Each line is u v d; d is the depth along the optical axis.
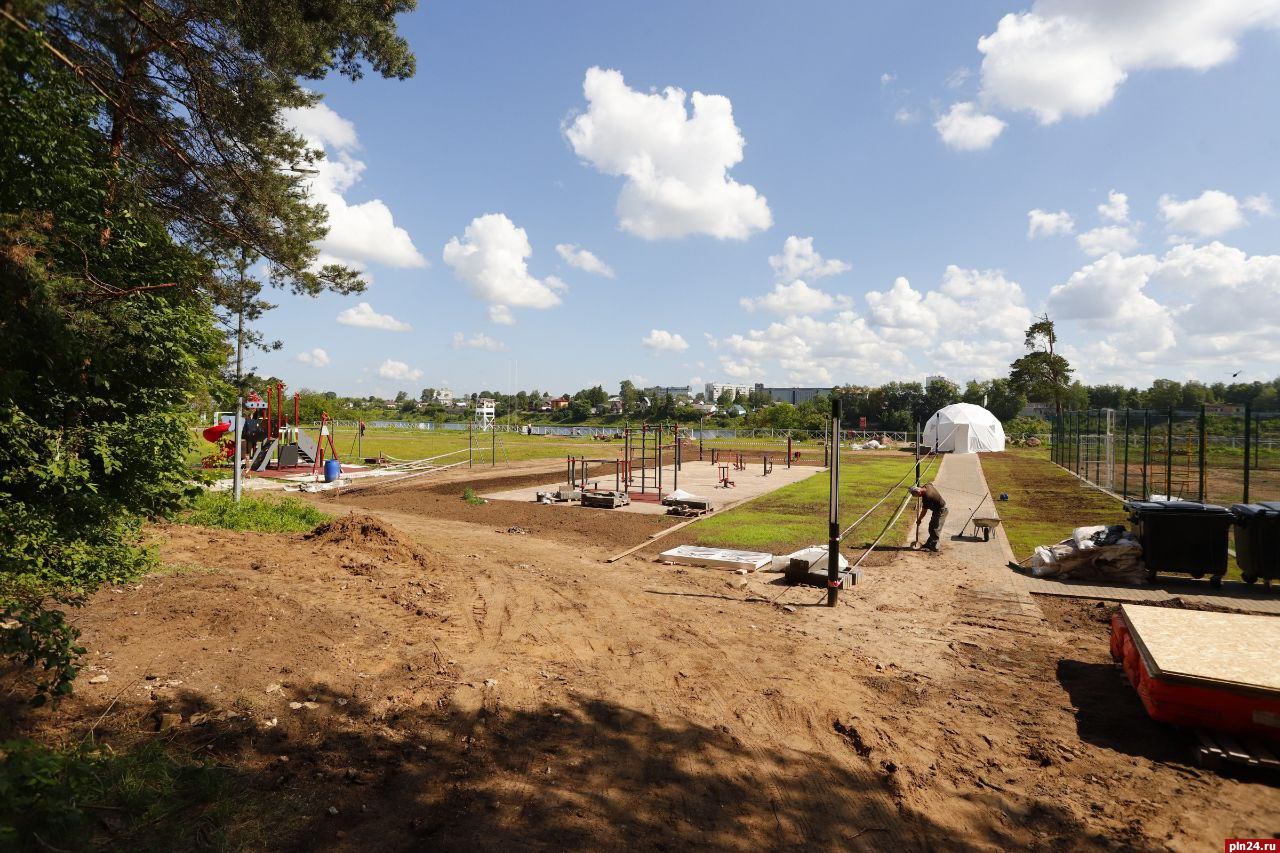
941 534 14.61
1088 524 15.85
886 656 6.96
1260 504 10.09
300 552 10.01
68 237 5.44
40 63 4.92
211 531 11.23
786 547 13.03
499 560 11.39
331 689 5.21
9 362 5.12
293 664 5.55
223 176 11.16
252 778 3.87
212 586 7.25
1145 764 4.67
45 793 3.21
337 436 56.94
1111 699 5.83
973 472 30.17
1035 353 48.06
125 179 6.40
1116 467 25.34
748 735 5.02
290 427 31.23
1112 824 3.94
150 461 6.27
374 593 8.26
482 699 5.35
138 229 6.55
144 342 6.06
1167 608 6.43
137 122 8.96
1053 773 4.54
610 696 5.63
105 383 5.85
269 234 12.05
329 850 3.33
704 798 4.11
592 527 15.54
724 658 6.73
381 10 11.91
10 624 5.05
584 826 3.72
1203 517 9.77
